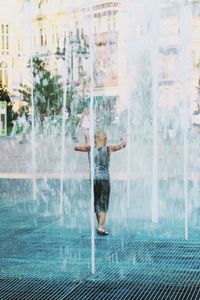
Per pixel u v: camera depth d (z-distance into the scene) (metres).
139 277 5.24
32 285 5.05
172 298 4.58
